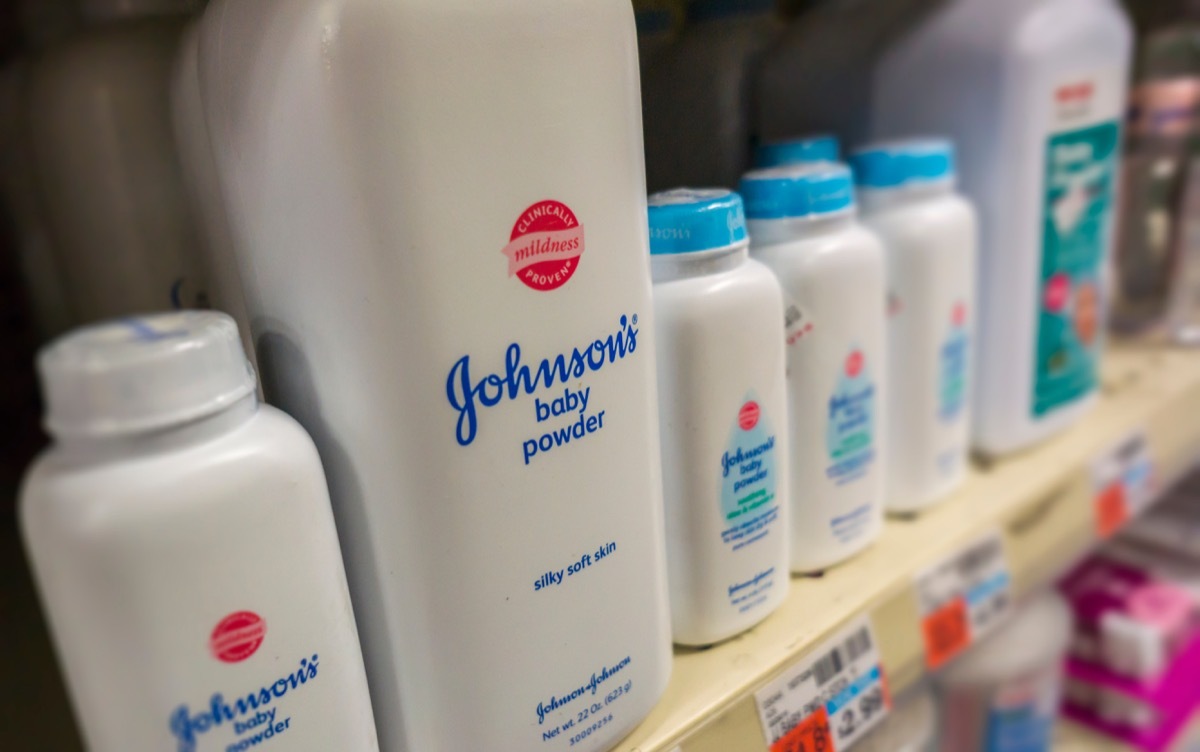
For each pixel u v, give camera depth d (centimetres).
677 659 47
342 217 30
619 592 40
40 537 27
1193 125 82
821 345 50
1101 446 67
